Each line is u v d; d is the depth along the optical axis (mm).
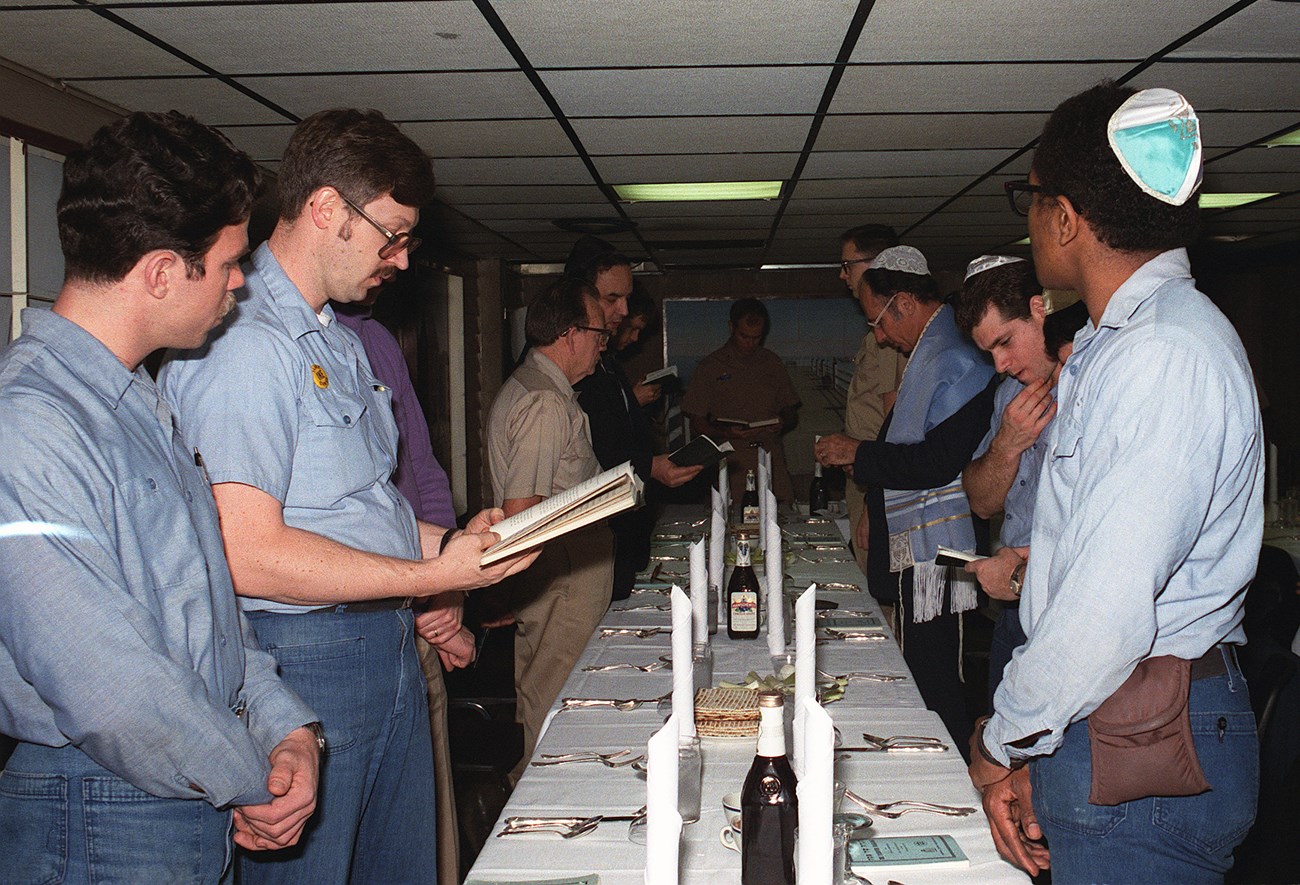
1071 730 1278
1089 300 1348
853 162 4277
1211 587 1242
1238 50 2812
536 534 1539
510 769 3334
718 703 1828
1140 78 3088
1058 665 1207
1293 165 4457
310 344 1655
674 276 8648
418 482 2559
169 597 1276
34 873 1238
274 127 3627
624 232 6352
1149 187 1234
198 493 1378
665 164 4316
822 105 3377
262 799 1291
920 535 3104
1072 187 1291
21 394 1169
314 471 1611
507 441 3055
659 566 3576
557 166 4344
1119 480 1182
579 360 3141
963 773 1609
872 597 3086
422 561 1568
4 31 2557
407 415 2514
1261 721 2449
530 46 2725
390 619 1704
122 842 1239
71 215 1215
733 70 2965
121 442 1246
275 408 1537
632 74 3004
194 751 1210
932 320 3219
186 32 2582
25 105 2859
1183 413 1169
